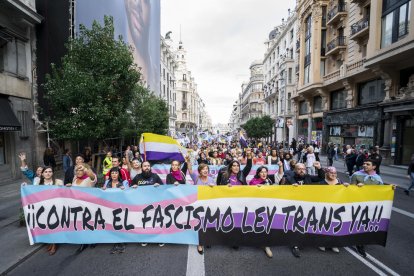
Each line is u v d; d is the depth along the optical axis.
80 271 3.55
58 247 4.28
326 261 3.85
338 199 4.12
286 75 35.31
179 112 68.06
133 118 15.66
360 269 3.62
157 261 3.81
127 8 15.98
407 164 14.37
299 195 4.13
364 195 4.16
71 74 7.53
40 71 11.93
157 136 7.86
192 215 4.16
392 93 14.91
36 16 11.24
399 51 12.45
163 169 7.80
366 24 17.36
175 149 8.06
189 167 6.51
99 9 13.20
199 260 3.85
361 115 17.73
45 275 3.47
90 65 8.03
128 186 4.79
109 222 4.18
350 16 19.78
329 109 23.62
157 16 21.98
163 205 4.18
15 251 4.03
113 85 8.31
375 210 4.17
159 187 4.17
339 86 21.06
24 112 11.09
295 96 30.42
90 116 7.63
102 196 4.16
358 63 17.89
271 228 4.13
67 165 9.91
